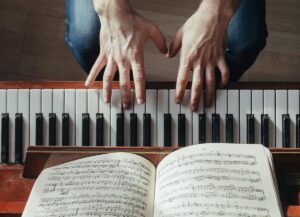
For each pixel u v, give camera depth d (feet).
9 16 7.00
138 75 4.31
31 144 4.48
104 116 4.42
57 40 6.86
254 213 3.20
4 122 4.44
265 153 3.55
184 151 3.62
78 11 5.22
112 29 4.41
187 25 4.45
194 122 4.38
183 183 3.40
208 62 4.35
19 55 6.85
